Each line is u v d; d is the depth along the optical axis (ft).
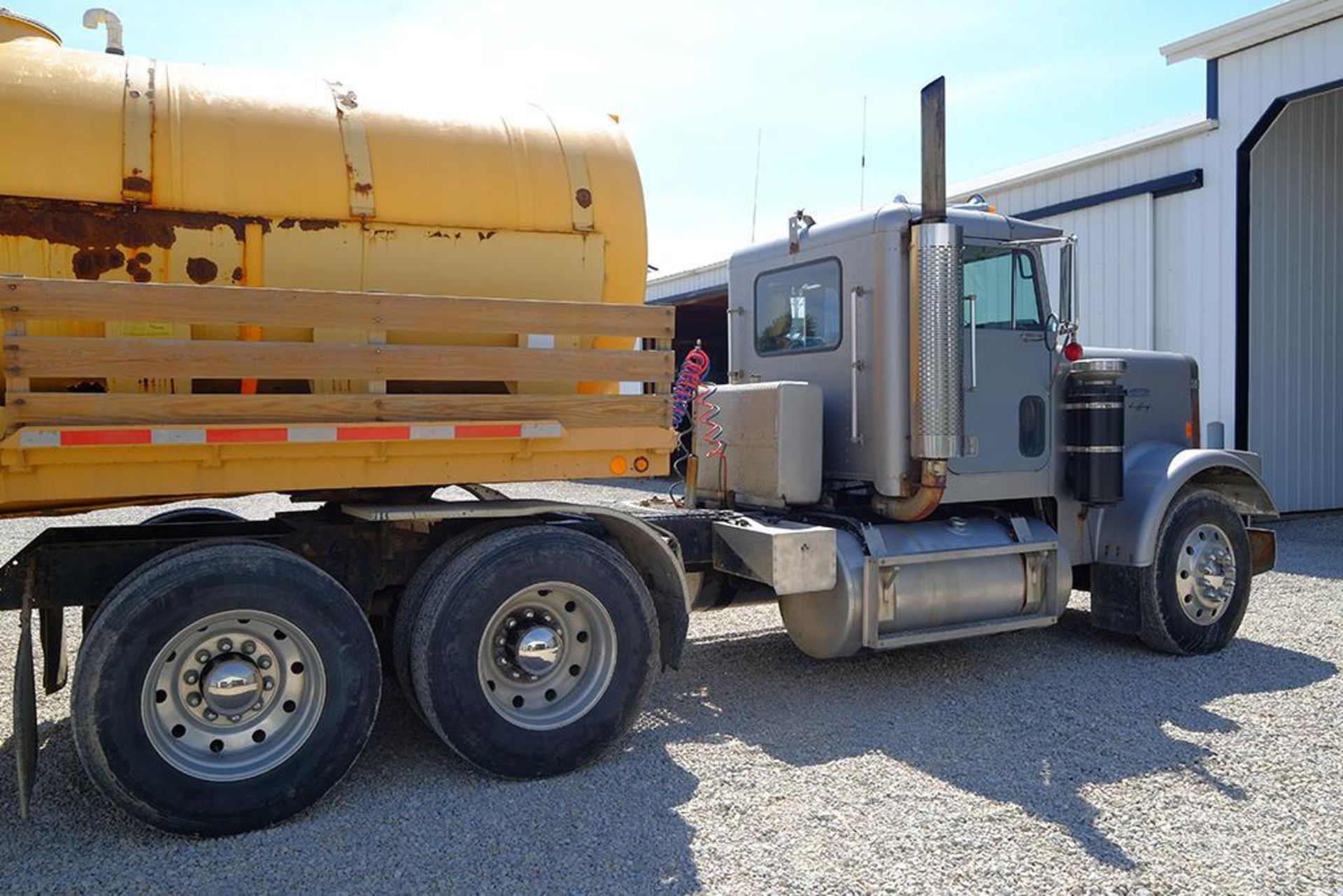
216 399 11.37
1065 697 16.79
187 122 12.07
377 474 12.46
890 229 17.07
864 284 17.63
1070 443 18.95
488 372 12.82
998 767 13.55
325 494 13.50
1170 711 15.94
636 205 14.48
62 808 12.21
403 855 10.93
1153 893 10.03
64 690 17.29
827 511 18.28
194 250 11.96
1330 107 40.57
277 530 14.26
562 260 13.94
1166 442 20.59
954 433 16.44
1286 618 22.54
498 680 13.20
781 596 17.80
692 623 22.89
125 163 11.63
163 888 10.19
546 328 13.23
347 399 12.02
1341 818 11.83
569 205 13.98
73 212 11.42
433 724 12.60
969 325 17.63
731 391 18.70
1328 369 40.75
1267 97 35.63
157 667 11.22
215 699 11.51
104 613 11.03
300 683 12.00
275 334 12.25
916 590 17.04
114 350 10.96
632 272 14.49
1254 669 18.44
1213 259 37.58
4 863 10.76
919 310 16.49
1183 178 38.04
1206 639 19.48
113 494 11.20
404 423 12.30
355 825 11.72
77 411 10.80
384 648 14.65
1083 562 19.44
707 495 19.38
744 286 20.98
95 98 11.71
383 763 13.75
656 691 17.31
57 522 38.68
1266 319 38.47
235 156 12.20
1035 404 18.70
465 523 13.76
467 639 12.66
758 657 19.56
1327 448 40.91
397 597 14.14
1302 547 32.71
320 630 11.84
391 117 13.35
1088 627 22.06
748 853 10.94
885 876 10.39
